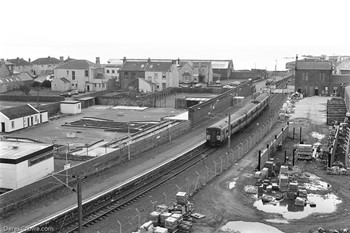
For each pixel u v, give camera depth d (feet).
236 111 284.20
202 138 223.71
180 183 157.07
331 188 153.79
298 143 220.43
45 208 126.93
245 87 385.70
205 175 166.40
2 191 143.13
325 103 352.69
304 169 175.73
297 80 405.18
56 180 140.46
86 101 323.98
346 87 330.95
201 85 440.45
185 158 190.29
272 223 124.16
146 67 416.26
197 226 121.60
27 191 129.18
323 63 403.54
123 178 156.04
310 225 123.03
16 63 533.96
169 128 220.43
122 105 331.98
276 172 171.12
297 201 137.39
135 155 187.62
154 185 153.69
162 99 354.54
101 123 259.80
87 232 115.85
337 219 127.44
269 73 613.93
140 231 111.24
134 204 136.56
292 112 311.88
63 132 236.02
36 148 154.40
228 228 120.57
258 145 214.69
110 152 171.12
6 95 347.97
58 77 413.18
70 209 123.95
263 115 304.50
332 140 212.64
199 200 140.77
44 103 325.21
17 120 238.07
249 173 169.07
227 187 153.17
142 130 235.81
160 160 180.55
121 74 419.95
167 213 121.70
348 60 517.96
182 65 473.26
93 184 149.28
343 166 176.86
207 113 276.82
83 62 413.80
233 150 205.77
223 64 547.49
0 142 165.58
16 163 141.69
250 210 133.39
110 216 126.93
